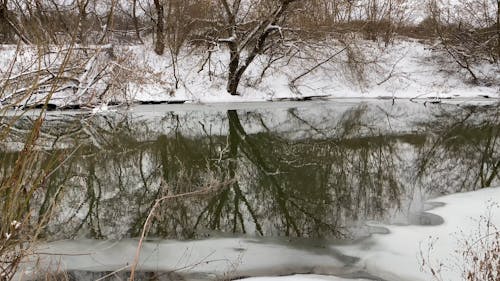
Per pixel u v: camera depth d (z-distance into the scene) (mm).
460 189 9164
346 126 15734
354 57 21500
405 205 8227
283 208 8383
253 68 21453
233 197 8992
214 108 18312
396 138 14094
